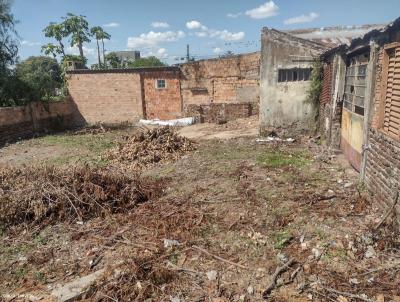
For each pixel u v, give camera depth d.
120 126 18.97
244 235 5.21
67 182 6.81
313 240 4.94
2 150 13.57
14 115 16.30
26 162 11.16
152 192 7.16
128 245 5.22
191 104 18.75
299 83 12.22
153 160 10.02
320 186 7.01
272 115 12.66
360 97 7.61
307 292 3.91
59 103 19.27
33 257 5.09
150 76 19.11
